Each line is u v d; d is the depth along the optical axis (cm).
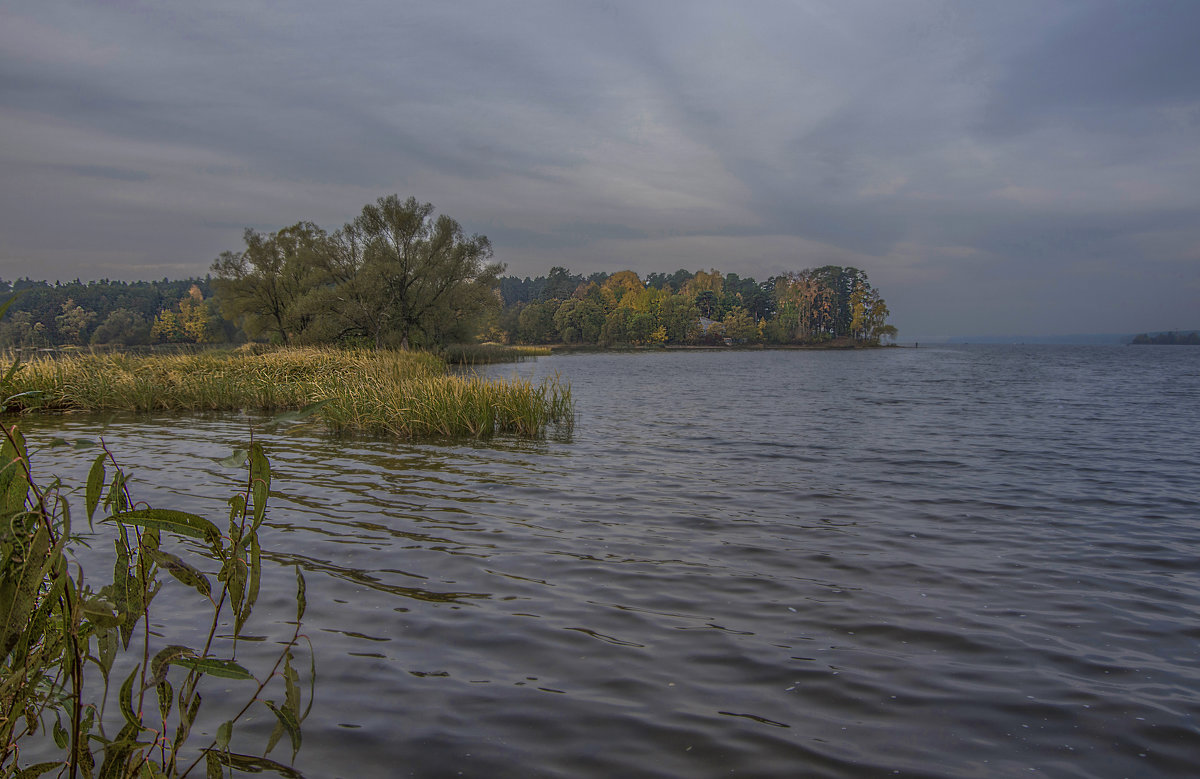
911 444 1162
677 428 1376
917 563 523
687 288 16288
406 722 289
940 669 349
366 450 1046
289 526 603
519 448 1083
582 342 12625
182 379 1706
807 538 589
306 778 247
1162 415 1680
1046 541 586
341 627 388
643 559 525
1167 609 434
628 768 260
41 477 774
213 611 402
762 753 272
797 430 1354
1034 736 288
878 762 268
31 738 260
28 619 137
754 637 385
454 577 477
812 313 15175
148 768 153
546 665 346
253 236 4275
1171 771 264
